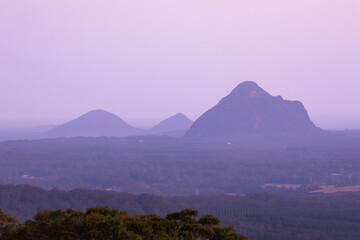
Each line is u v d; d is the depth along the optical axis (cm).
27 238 2852
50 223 2811
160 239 2659
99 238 2645
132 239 2578
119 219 2772
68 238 2758
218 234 2906
